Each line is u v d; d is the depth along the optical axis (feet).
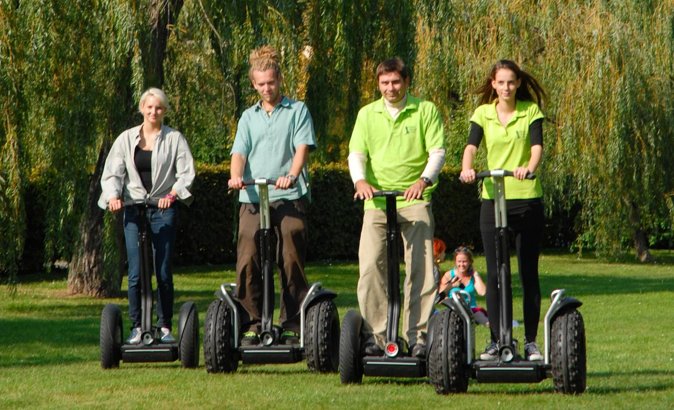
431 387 35.68
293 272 39.45
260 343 38.70
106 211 72.28
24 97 62.90
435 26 79.00
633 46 99.45
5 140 63.05
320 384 36.27
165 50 79.30
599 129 100.07
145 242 40.45
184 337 40.57
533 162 34.19
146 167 41.37
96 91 65.77
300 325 38.93
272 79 39.50
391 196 34.63
